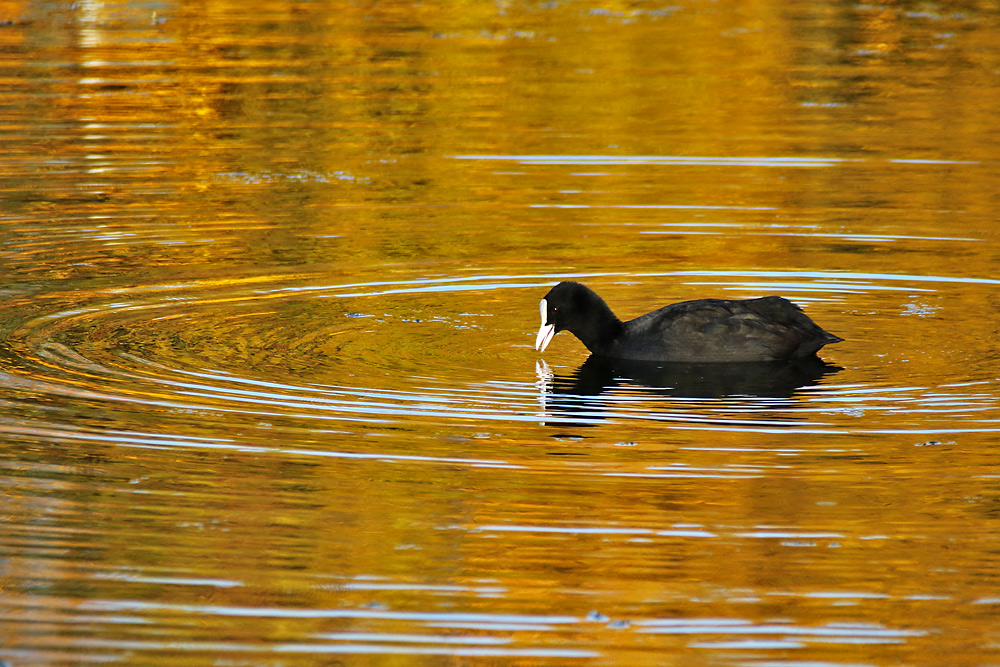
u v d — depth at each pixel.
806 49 31.84
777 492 10.58
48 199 20.31
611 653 8.39
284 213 19.84
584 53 31.30
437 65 30.06
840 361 13.87
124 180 21.52
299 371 13.39
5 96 26.95
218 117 25.75
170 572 9.36
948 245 18.19
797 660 8.30
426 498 10.47
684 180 21.70
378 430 11.82
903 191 20.98
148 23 34.47
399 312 15.50
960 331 14.74
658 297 16.16
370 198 20.72
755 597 9.02
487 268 17.31
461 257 17.77
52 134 24.28
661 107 26.62
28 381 12.88
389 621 8.77
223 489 10.60
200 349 13.99
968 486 10.63
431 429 11.89
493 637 8.57
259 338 14.43
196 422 11.92
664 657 8.34
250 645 8.48
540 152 23.45
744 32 33.69
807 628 8.65
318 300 15.87
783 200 20.55
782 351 13.94
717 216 19.73
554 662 8.28
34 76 28.64
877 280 16.69
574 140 24.28
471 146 23.86
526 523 10.07
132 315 15.10
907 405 12.47
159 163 22.55
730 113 26.14
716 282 16.73
